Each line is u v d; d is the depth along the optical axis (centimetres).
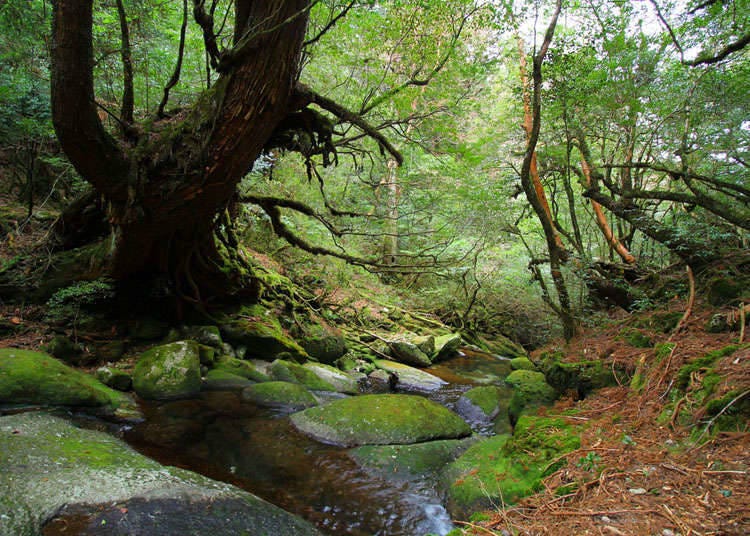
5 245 682
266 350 766
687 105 706
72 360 578
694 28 658
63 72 395
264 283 877
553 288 1277
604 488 249
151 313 726
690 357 374
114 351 627
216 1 462
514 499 290
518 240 1442
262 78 443
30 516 240
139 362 597
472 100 828
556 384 510
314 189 1227
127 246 592
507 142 1193
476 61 720
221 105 459
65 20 376
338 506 350
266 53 430
